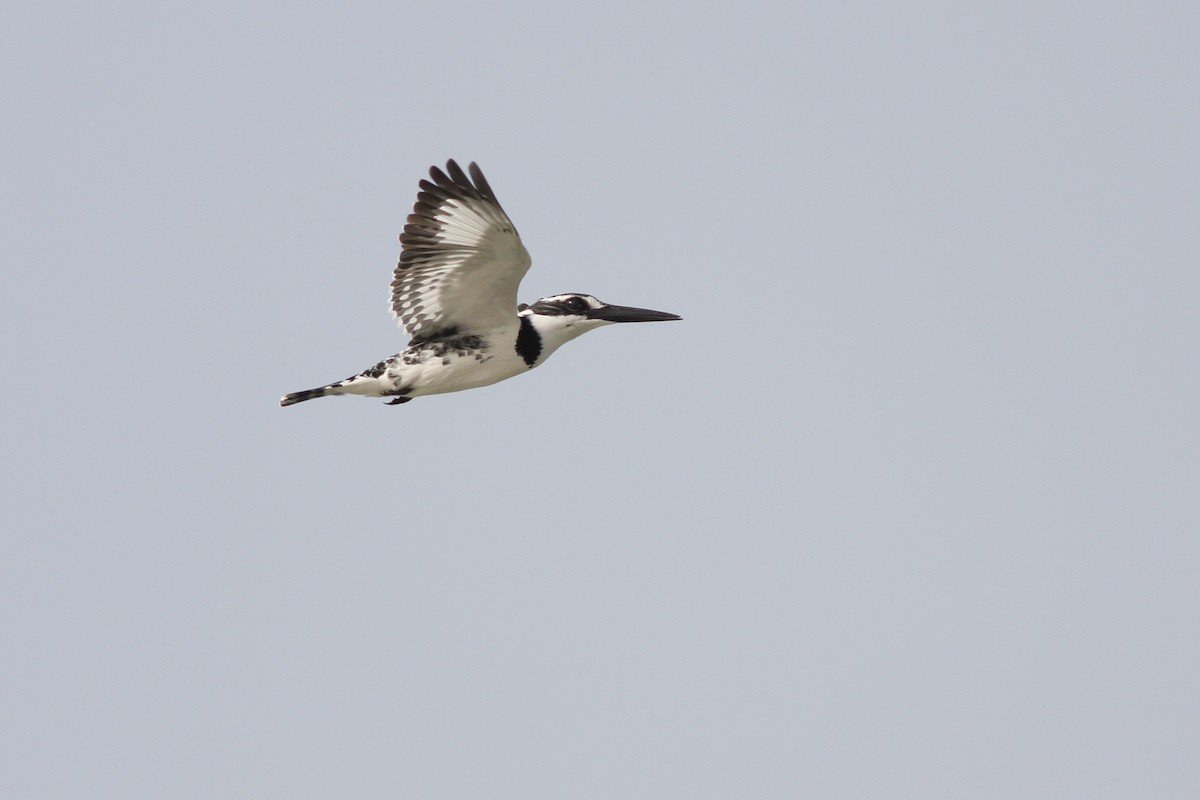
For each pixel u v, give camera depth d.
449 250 17.05
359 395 18.28
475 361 18.02
